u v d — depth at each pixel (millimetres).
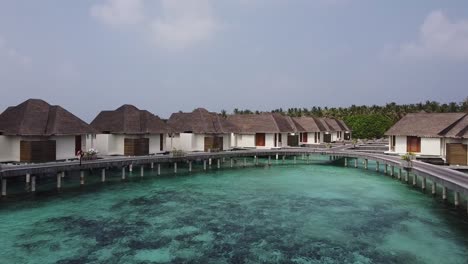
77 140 29250
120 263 12211
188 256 12859
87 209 19312
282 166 39125
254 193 23984
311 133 57250
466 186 16125
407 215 18125
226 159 43406
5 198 21031
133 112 35469
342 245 13914
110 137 33438
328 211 19016
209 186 26703
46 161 25891
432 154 32500
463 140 27688
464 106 97188
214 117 42875
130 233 15328
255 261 12414
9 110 28516
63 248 13523
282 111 117688
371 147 50375
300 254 13031
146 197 22594
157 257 12750
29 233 15203
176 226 16359
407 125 35219
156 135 36031
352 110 110625
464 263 12125
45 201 20906
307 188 25844
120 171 32562
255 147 46625
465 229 15812
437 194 23125
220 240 14500
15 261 12289
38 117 27078
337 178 30734
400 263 12164
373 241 14328
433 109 102062
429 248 13547
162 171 33281
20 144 25547
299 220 17312
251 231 15648
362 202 21125
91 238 14664
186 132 40062
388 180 29391
